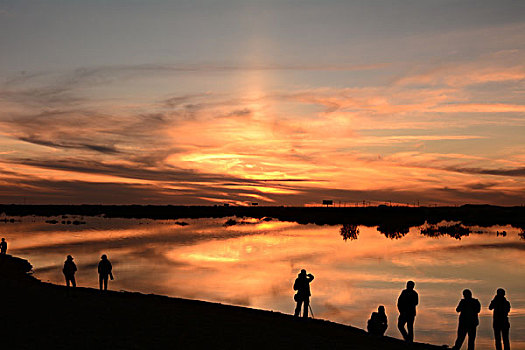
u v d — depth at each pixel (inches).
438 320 951.6
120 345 506.9
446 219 6186.0
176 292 1202.0
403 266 1743.4
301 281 751.7
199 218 6614.2
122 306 751.7
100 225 4389.8
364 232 3818.9
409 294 595.8
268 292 1227.9
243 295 1181.1
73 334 546.6
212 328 620.4
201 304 861.8
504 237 3221.0
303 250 2314.2
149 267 1660.9
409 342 591.2
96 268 1603.1
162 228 4020.7
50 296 818.2
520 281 1418.6
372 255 2110.0
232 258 1964.8
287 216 7455.7
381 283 1386.6
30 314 646.5
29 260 1798.7
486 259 1969.7
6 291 852.6
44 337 527.8
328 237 3211.1
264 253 2167.8
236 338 568.4
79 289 965.8
